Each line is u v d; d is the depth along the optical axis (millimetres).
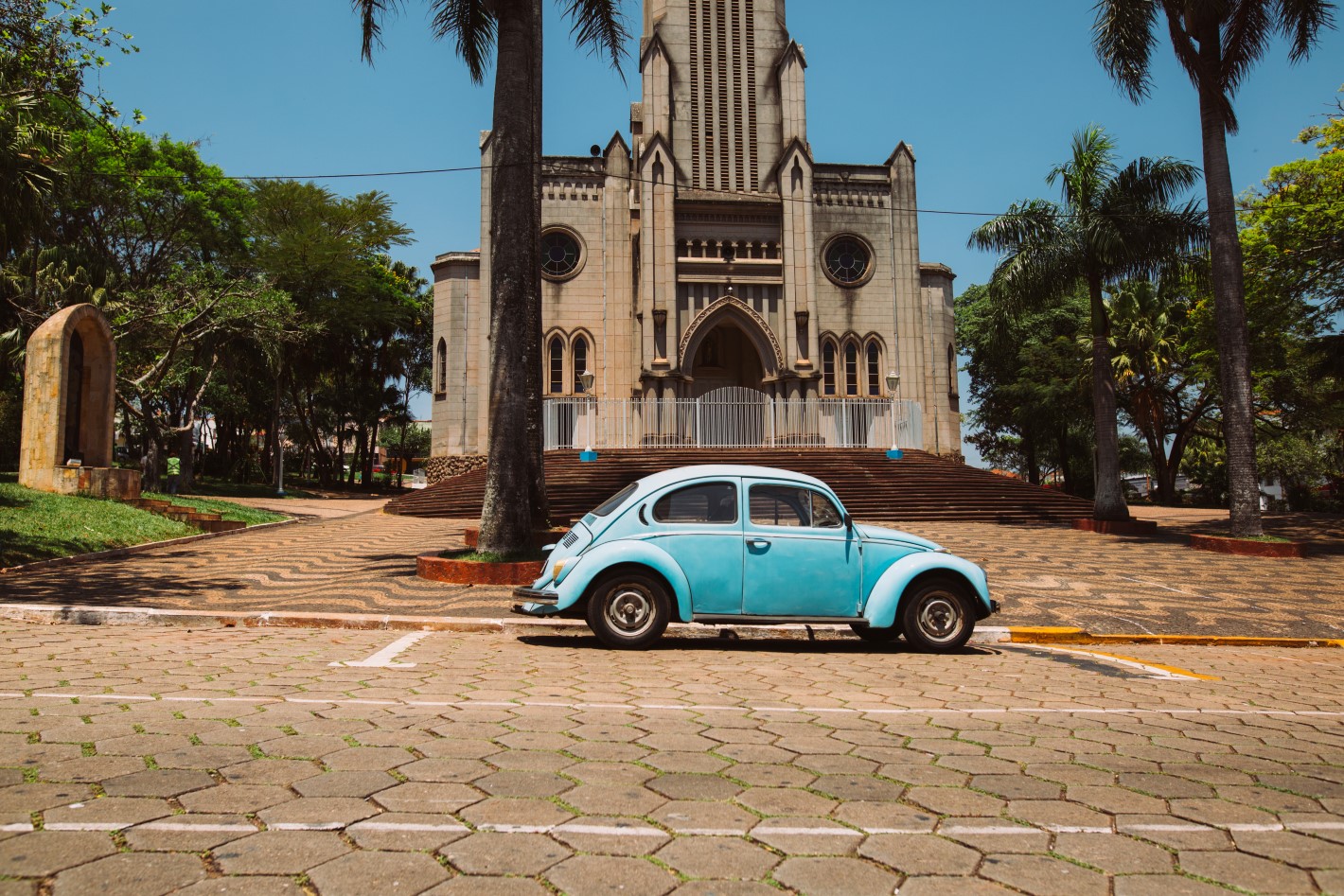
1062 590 11633
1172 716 5156
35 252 22703
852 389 32969
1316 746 4473
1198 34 16672
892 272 33562
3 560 11547
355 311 40781
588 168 32562
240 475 48156
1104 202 19781
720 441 29500
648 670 6246
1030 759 4008
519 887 2469
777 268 31922
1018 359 41875
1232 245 16547
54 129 13688
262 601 9562
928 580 7602
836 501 7605
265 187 39125
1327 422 31906
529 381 13070
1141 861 2789
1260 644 9305
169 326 24875
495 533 11562
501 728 4305
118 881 2445
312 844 2746
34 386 17734
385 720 4402
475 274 33219
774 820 3074
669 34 32938
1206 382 35906
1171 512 32094
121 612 8414
